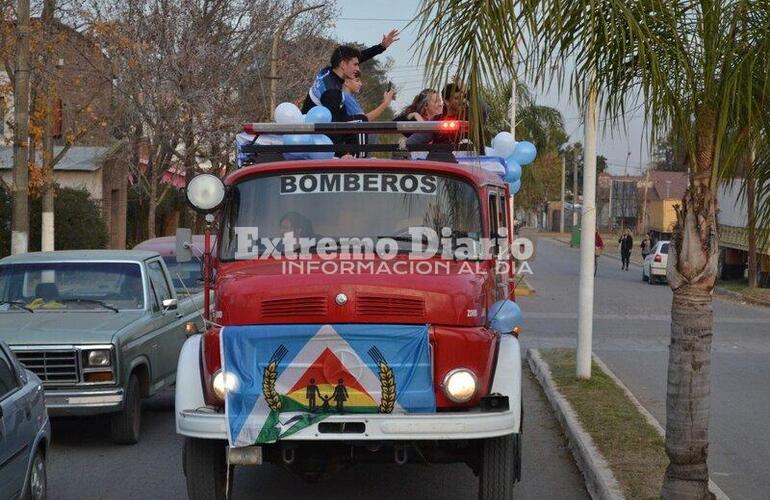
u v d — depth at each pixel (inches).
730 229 1267.2
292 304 259.6
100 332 383.9
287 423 252.7
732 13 234.8
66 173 1316.4
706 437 259.3
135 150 1218.6
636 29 225.8
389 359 257.1
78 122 1093.1
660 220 2474.2
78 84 1042.1
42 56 893.8
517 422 263.1
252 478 354.3
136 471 362.3
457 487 343.3
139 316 416.8
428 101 368.8
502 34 224.1
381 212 297.6
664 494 263.7
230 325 263.6
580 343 523.5
